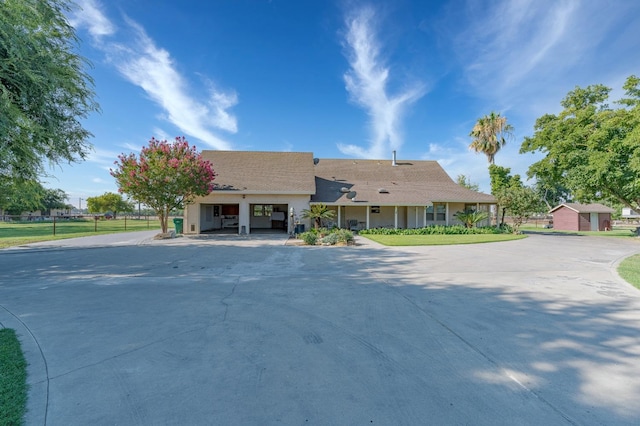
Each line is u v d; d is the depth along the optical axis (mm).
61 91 7812
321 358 3125
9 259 9820
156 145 16141
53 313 4531
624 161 17578
